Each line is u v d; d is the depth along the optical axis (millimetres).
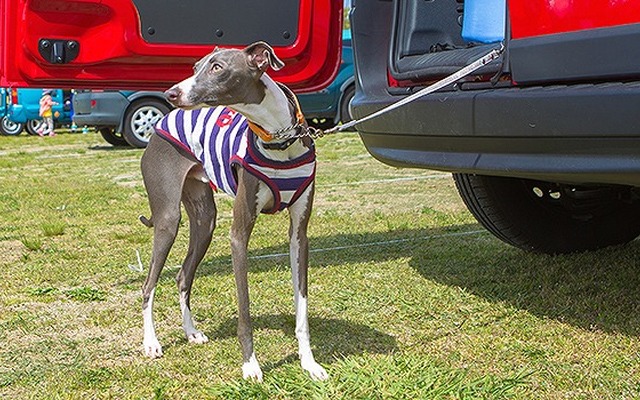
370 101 4445
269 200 3502
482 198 5051
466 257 5574
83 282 5375
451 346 3949
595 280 4828
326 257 5812
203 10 4883
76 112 15062
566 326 4137
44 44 4680
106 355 3984
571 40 3201
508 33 3535
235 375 3668
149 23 4785
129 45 4758
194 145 3850
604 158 3189
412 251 5883
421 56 4410
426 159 4055
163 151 3961
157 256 3971
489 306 4496
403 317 4383
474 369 3635
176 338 4211
